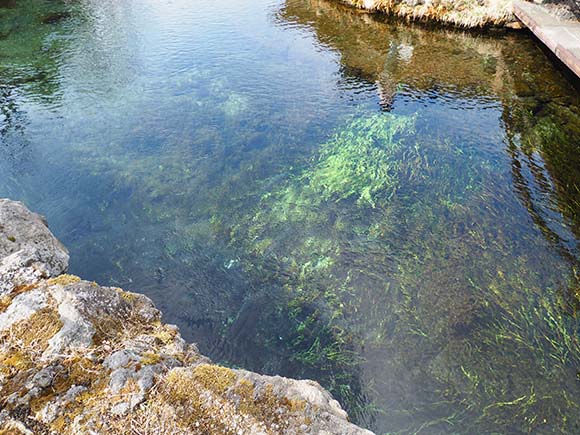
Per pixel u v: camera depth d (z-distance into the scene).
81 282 4.78
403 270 7.52
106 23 20.11
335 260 7.76
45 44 17.64
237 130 11.70
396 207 8.91
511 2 16.98
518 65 14.57
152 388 3.68
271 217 8.74
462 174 9.77
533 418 5.37
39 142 11.23
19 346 3.98
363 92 13.55
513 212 8.61
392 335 6.50
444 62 15.22
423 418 5.49
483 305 6.82
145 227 8.57
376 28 18.55
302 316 6.84
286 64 15.63
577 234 8.00
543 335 6.30
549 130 10.96
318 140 11.26
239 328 6.70
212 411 3.57
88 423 3.40
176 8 22.31
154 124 12.03
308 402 3.76
